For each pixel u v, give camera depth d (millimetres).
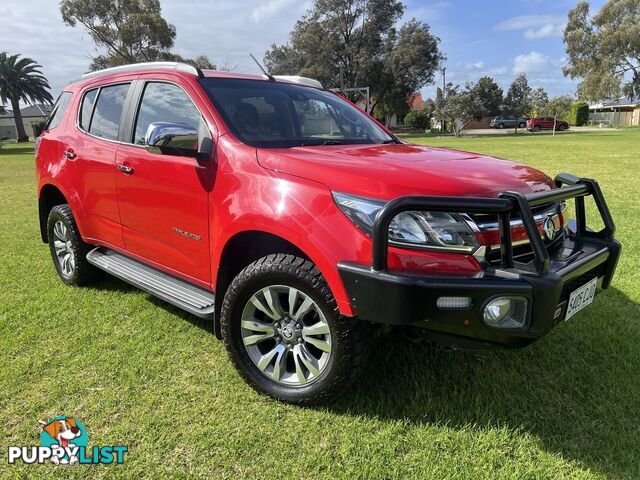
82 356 3215
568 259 2564
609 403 2670
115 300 4164
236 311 2760
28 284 4566
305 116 3529
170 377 2984
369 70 51000
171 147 2932
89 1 44031
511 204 2242
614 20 54188
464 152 3344
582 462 2258
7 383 2900
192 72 3336
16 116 55906
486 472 2207
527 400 2705
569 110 64312
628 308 3871
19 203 9180
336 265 2316
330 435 2457
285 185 2537
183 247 3178
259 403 2723
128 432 2488
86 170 3920
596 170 12867
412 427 2504
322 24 51906
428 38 50375
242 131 3004
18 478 2184
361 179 2398
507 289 2168
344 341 2424
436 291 2148
